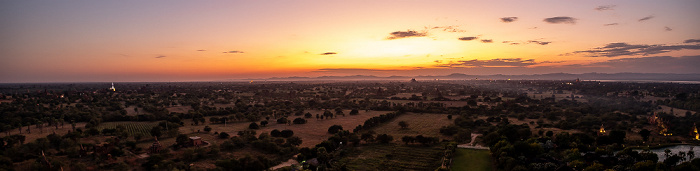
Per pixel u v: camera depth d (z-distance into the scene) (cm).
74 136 16800
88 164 13000
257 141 16138
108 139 16225
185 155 13912
